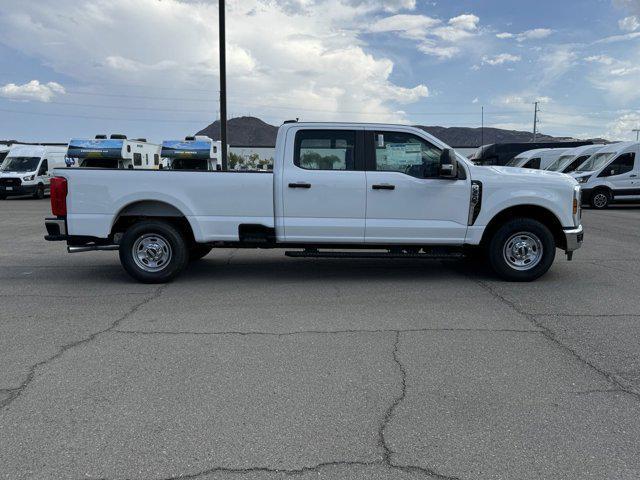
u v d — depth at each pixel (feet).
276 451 10.07
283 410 11.65
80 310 19.34
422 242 23.08
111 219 22.70
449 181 22.68
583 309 19.36
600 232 42.19
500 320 18.03
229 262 28.96
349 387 12.80
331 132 22.81
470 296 21.25
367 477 9.30
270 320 18.06
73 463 9.66
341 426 10.98
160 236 23.18
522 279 23.61
